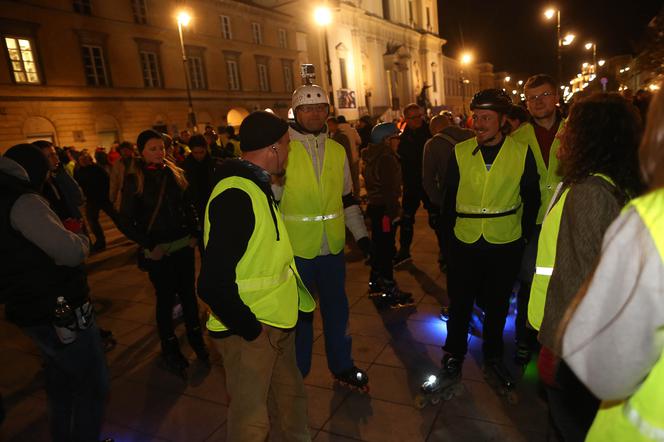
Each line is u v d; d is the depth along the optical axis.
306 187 2.76
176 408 3.10
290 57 31.31
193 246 3.60
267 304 1.94
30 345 4.30
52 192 3.88
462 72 68.50
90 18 19.86
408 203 5.47
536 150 3.14
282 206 2.83
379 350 3.60
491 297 2.90
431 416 2.76
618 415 1.00
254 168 1.95
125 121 21.36
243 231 1.82
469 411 2.78
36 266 2.06
